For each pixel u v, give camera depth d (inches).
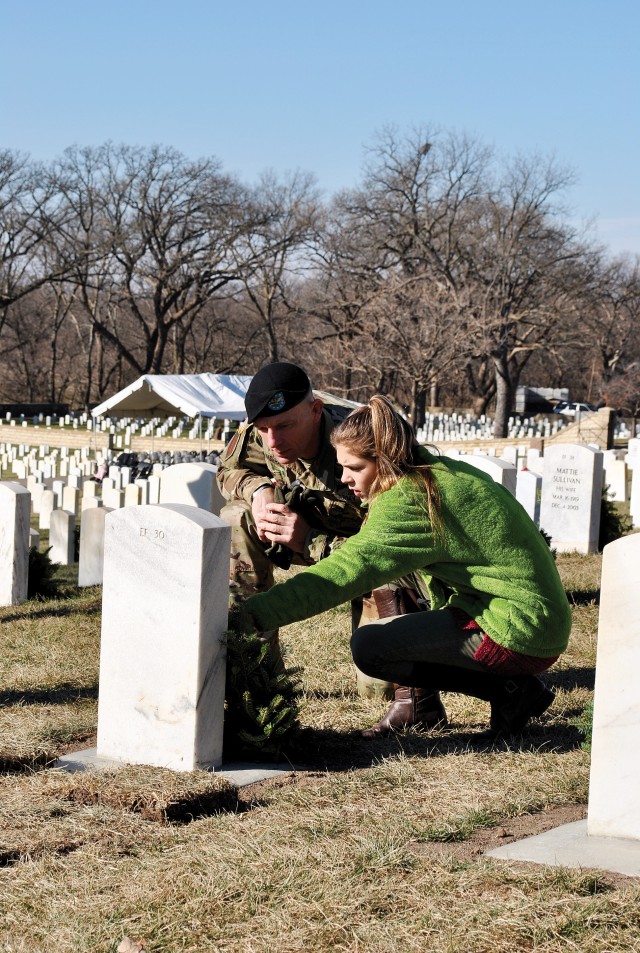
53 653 307.3
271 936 115.2
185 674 177.5
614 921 111.2
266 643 179.8
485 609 174.9
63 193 2433.6
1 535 422.6
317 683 250.1
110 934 119.5
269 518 184.5
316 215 2503.7
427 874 125.9
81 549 504.4
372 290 2139.5
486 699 189.5
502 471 413.7
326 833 144.1
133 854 143.3
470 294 1841.8
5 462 1448.1
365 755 189.5
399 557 166.7
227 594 180.2
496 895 119.5
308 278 2945.4
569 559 485.4
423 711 205.2
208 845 140.9
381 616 211.0
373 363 1636.3
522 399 2871.6
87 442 1804.9
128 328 3275.1
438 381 1738.4
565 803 159.3
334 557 169.5
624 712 140.6
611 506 540.1
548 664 179.9
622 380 2484.0
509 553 170.2
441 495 164.4
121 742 186.9
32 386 3112.7
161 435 1785.2
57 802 161.2
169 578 178.7
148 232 2507.4
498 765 175.8
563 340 2363.4
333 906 119.1
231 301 3262.8
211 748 179.9
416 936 111.4
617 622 141.0
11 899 131.4
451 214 2356.1
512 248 2192.4
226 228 2516.0
